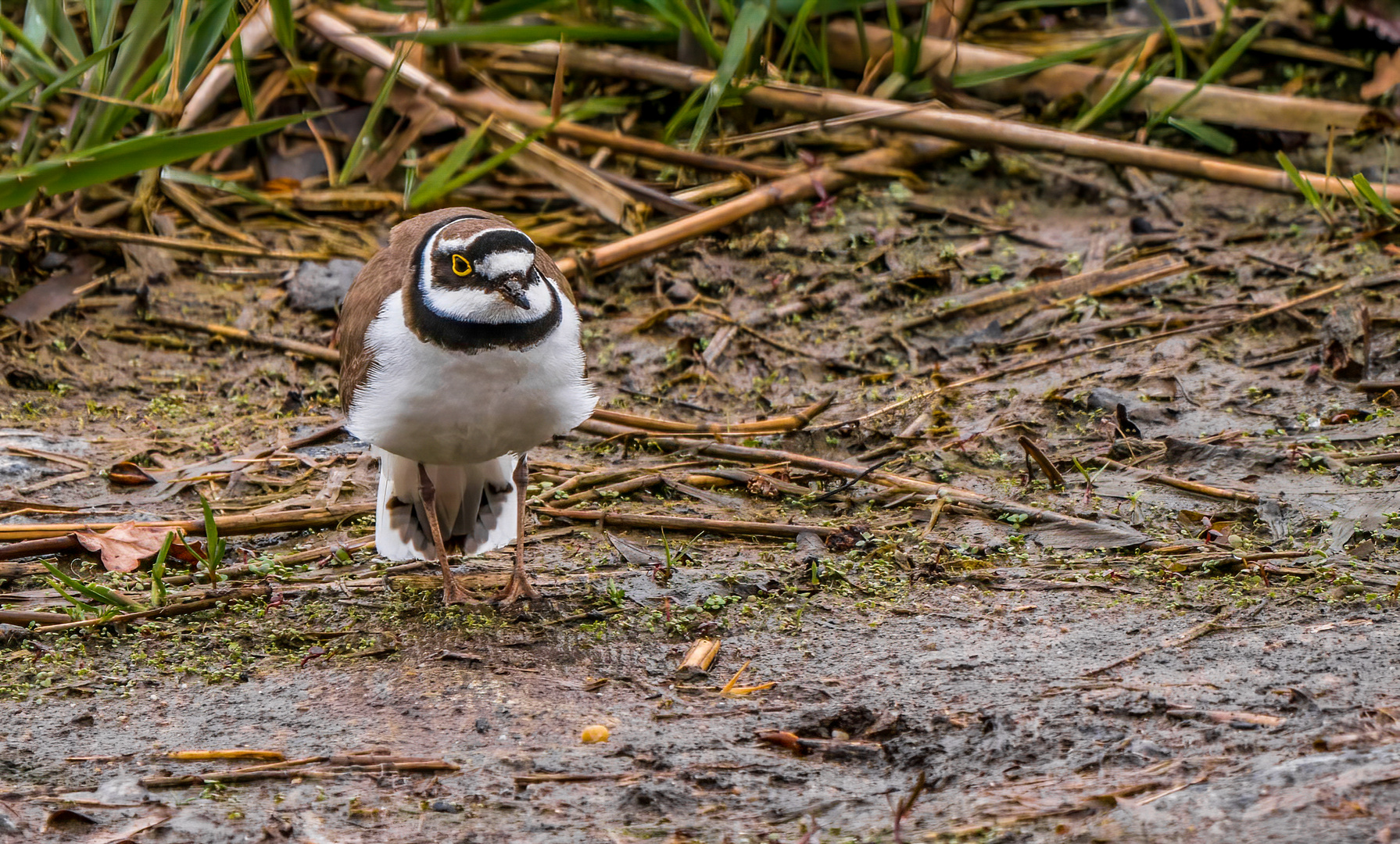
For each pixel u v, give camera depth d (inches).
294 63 560.7
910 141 592.1
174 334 505.0
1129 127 593.3
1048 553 367.9
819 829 249.9
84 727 299.0
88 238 520.4
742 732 288.8
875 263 537.3
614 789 267.7
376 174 578.6
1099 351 474.9
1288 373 451.5
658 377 481.7
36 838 255.4
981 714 286.7
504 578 369.7
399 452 340.8
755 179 573.9
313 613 349.4
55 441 441.4
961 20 602.5
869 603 346.3
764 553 374.9
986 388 462.9
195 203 561.6
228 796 270.1
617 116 607.8
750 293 526.0
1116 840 233.9
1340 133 572.4
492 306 312.7
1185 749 265.7
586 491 410.3
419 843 251.6
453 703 304.3
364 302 335.9
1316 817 232.2
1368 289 486.9
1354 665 293.3
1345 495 379.6
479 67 606.5
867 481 410.9
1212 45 604.1
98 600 346.6
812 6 558.9
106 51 453.4
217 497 412.8
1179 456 410.3
